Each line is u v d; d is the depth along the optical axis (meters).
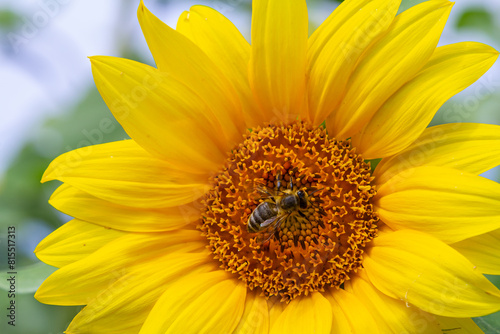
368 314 0.23
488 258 0.22
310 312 0.23
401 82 0.23
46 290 0.23
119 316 0.23
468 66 0.23
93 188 0.23
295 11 0.23
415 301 0.22
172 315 0.23
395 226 0.23
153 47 0.23
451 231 0.22
